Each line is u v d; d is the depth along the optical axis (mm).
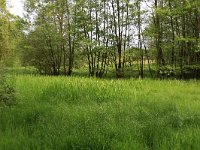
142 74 31328
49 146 5598
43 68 35750
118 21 31547
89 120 7078
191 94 13797
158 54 29562
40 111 8266
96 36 32812
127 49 31656
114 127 6609
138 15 30344
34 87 12609
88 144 5660
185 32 29094
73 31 33406
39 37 34344
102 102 10086
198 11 26094
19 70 35406
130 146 5621
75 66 35969
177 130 6988
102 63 33594
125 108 8773
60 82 13156
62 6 33625
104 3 31891
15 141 5855
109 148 5594
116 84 14039
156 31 29188
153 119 7578
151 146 5977
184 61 28172
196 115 8383
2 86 8469
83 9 32531
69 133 6352
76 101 10164
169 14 26250
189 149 5641
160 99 11031
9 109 8438
